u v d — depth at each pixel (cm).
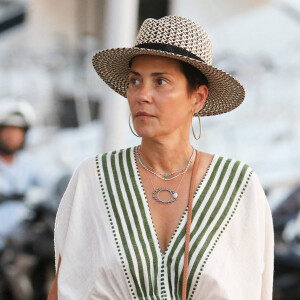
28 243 2519
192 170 1103
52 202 2611
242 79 3241
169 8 3262
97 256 1066
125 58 1090
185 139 1102
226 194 1094
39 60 3219
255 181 1105
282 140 3162
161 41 1039
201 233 1065
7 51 3178
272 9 3241
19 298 2456
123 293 1049
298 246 2569
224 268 1059
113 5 2103
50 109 3200
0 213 2527
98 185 1106
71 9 3275
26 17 3206
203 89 1085
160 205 1085
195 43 1048
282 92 3203
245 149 3167
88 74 3281
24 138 2625
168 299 1037
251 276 1081
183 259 1044
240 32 3256
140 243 1055
